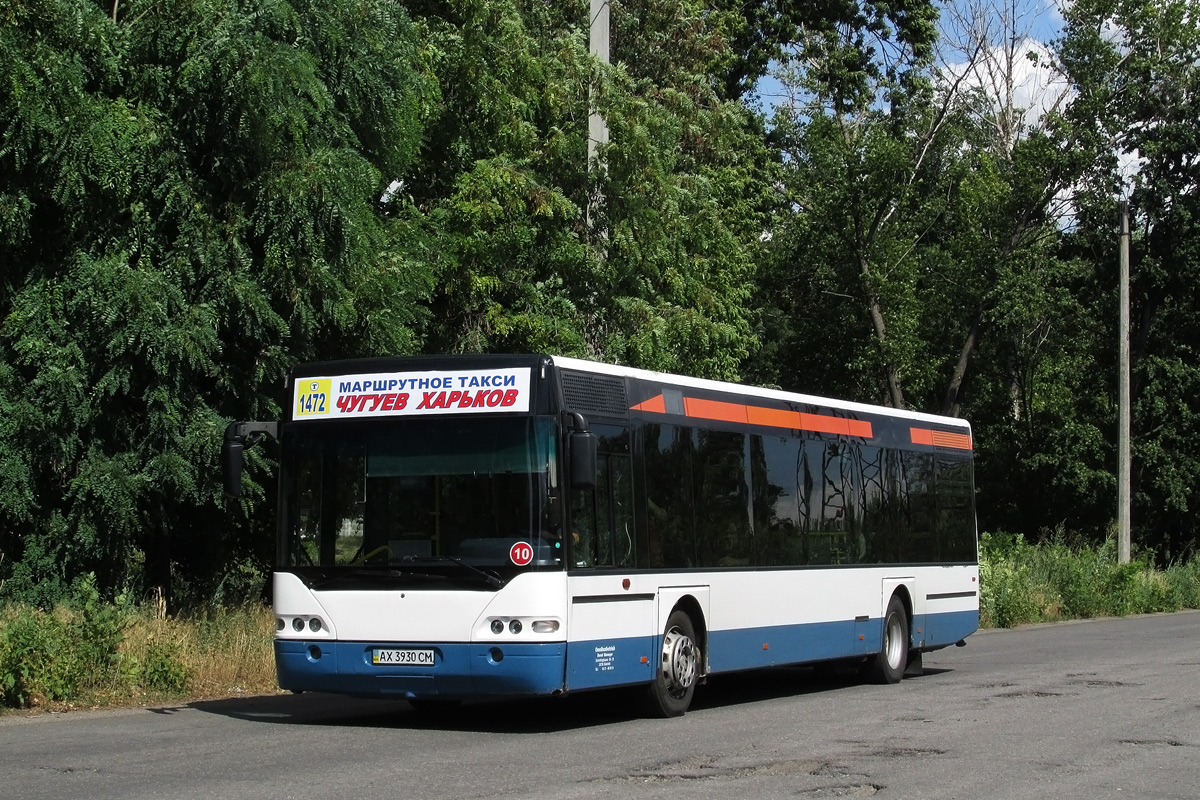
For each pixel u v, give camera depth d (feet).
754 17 142.61
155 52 53.78
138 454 52.70
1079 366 155.74
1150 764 32.81
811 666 58.34
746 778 30.25
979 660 66.80
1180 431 150.20
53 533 52.16
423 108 67.41
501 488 38.09
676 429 44.11
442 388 39.24
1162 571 134.51
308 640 39.17
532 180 71.15
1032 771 31.63
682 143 96.32
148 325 50.16
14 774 30.50
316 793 27.89
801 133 153.69
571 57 76.95
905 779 30.27
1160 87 148.87
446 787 28.68
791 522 50.08
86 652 46.26
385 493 39.14
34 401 50.80
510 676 37.17
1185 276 148.66
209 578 64.44
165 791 28.12
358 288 56.95
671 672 42.68
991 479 157.07
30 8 50.26
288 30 55.42
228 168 53.78
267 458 56.18
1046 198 146.20
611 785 29.12
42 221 52.95
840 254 147.23
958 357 150.20
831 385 152.97
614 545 40.27
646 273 79.77
